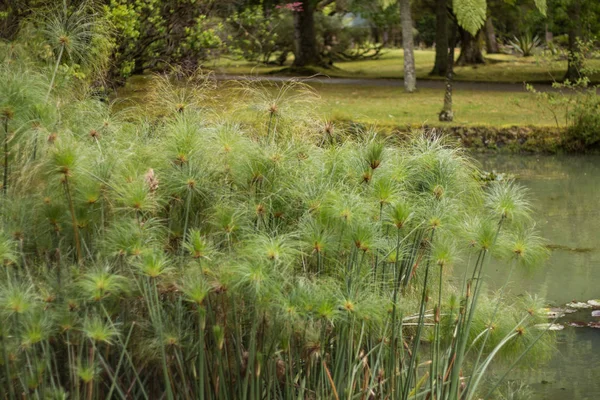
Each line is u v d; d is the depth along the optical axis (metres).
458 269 6.59
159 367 3.51
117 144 3.81
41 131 3.43
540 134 14.96
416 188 3.86
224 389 3.26
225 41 12.77
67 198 3.41
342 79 25.41
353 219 3.34
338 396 3.36
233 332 3.38
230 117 4.14
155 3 11.16
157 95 4.22
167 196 3.45
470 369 4.27
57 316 3.14
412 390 3.75
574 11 22.77
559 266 7.92
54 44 4.36
